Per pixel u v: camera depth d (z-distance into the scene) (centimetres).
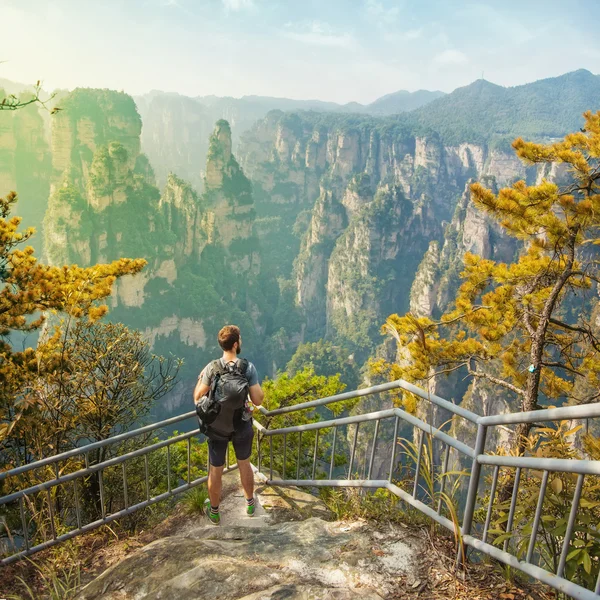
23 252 1091
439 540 423
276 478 685
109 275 1171
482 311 1177
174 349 14812
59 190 13300
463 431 3897
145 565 409
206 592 368
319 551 417
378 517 473
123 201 13750
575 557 335
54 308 1014
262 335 18912
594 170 1001
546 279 1159
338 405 1919
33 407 755
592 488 389
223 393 534
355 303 18512
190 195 15825
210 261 17200
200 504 627
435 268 15250
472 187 1029
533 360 1080
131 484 959
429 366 1194
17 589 498
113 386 918
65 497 755
